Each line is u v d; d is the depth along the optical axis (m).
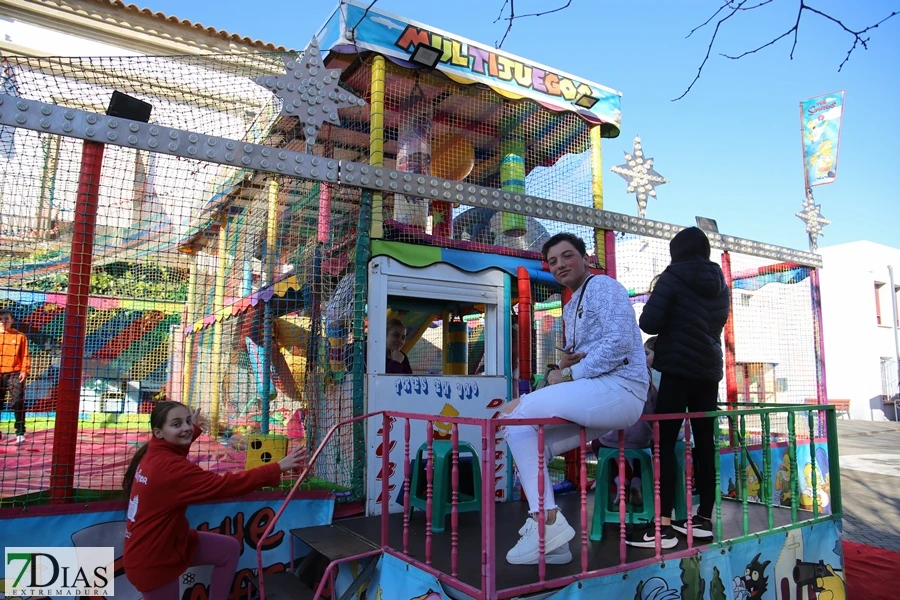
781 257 7.50
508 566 3.09
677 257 3.82
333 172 4.30
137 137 3.63
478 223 5.97
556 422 2.95
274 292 5.93
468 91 5.60
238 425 7.35
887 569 5.38
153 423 3.15
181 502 2.95
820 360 7.92
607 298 3.18
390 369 5.36
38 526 3.21
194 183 5.39
